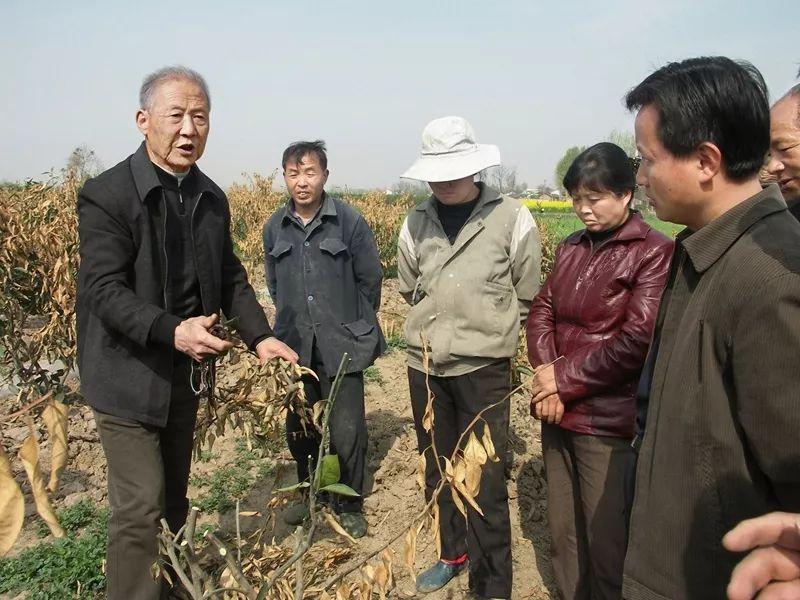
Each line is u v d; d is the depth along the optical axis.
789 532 0.89
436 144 2.57
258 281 10.69
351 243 3.46
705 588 1.30
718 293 1.24
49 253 4.59
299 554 1.55
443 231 2.75
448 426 2.84
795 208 2.14
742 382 1.17
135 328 2.11
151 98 2.22
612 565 2.26
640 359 2.16
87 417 4.61
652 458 1.40
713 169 1.29
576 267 2.40
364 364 3.38
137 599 2.30
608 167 2.19
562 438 2.47
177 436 2.57
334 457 1.62
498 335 2.62
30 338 5.52
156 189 2.29
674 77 1.31
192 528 1.56
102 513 3.40
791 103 1.96
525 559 3.20
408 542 1.62
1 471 1.16
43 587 2.84
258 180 15.24
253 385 2.37
